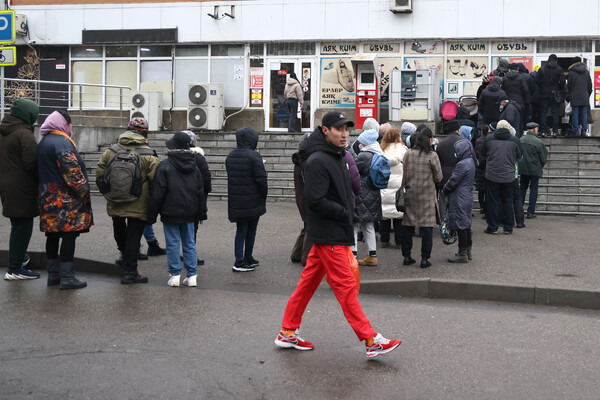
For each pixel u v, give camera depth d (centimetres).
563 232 1201
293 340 586
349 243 568
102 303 736
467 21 2006
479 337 632
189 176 812
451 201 940
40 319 670
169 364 545
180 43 2167
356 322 560
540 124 1669
